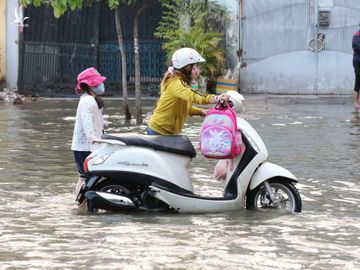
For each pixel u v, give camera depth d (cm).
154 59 3025
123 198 1005
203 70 2808
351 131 1883
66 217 992
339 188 1196
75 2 1830
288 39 2975
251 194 1025
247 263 767
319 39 2956
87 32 3038
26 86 3020
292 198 1021
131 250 815
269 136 1788
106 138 1023
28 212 1026
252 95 2969
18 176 1289
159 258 783
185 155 1023
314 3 2955
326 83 2970
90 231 907
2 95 2881
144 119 2177
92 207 1003
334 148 1602
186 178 1023
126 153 1010
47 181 1248
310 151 1561
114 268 747
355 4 2944
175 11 2916
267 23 2972
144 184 1010
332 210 1040
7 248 828
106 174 1011
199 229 916
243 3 2969
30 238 873
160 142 1016
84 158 1112
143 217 991
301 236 883
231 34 2967
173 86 1018
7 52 3023
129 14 3009
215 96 1001
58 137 1781
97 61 3042
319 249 824
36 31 3014
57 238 873
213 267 752
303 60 2972
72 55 3028
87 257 788
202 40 2794
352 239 871
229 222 955
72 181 1249
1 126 1998
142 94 3023
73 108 2556
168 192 1001
